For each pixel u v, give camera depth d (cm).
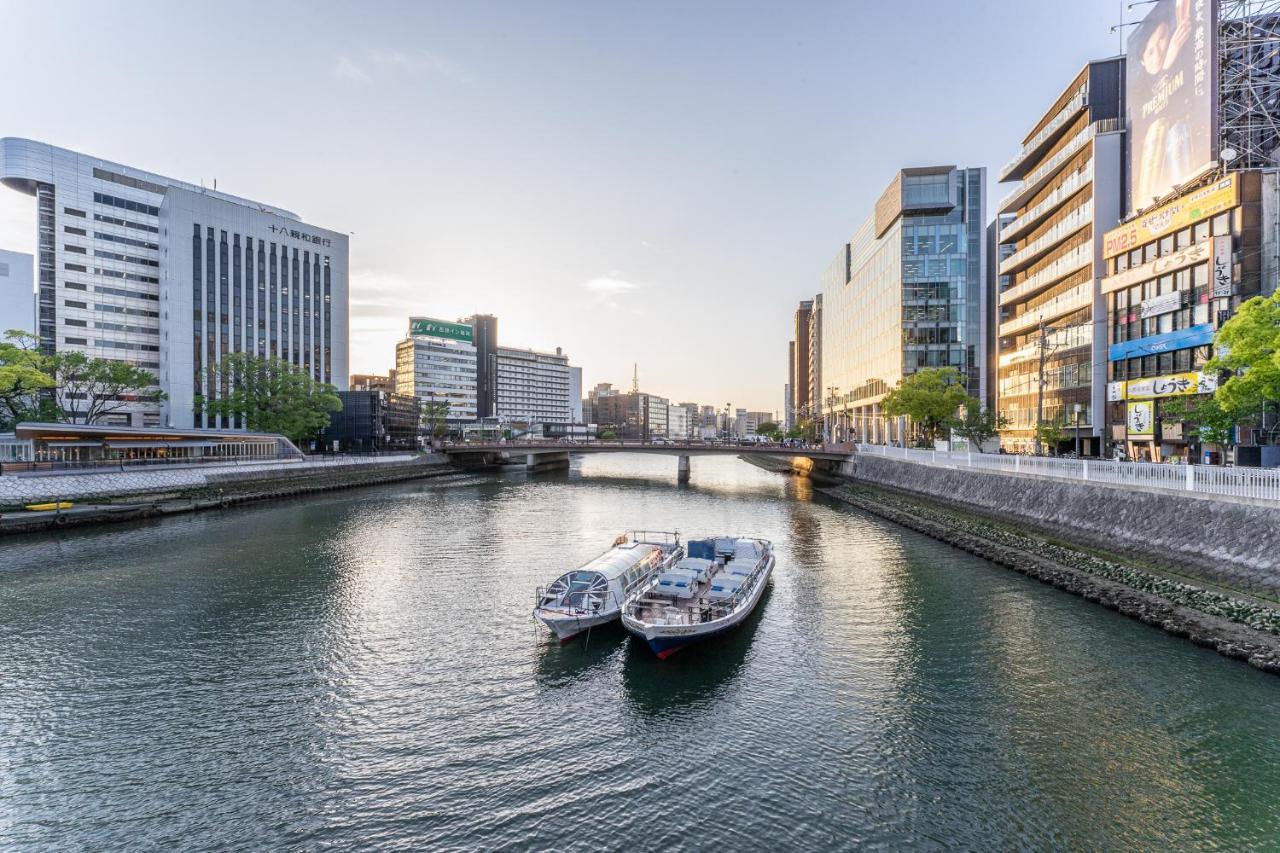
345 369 15688
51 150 11975
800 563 4359
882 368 13138
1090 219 7125
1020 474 5188
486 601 3522
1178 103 5825
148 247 13275
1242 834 1591
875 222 13650
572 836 1617
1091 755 1942
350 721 2208
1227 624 2684
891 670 2580
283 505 7412
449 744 2061
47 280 11969
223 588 3762
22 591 3684
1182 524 3481
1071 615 3098
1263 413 4197
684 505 7706
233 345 13338
